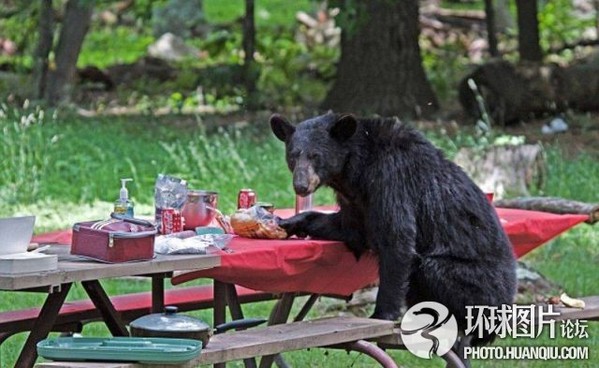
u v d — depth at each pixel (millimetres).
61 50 23156
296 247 7270
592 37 32031
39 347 5980
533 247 8750
